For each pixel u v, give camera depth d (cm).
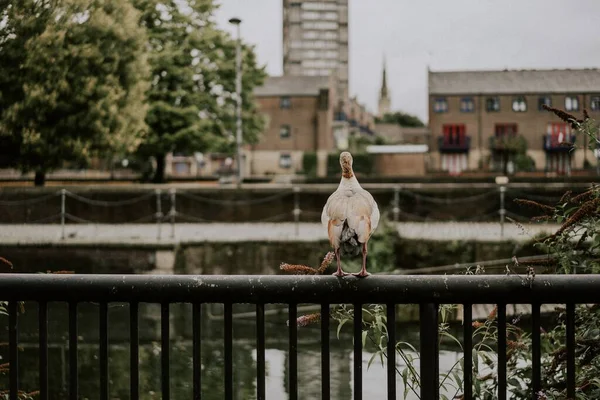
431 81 5038
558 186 1945
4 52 991
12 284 267
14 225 1969
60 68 1160
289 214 2084
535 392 268
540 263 435
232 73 3391
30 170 1311
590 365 390
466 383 268
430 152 4972
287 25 18400
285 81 7212
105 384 272
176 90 3103
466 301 262
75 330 272
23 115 1138
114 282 266
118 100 1477
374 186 2009
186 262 1666
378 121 12638
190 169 6519
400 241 1655
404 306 1123
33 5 961
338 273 262
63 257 1652
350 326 1212
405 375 358
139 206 2061
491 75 4853
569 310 267
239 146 3133
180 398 805
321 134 7000
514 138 3834
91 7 1223
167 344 268
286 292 263
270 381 876
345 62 18300
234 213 2077
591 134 422
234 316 1348
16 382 278
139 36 1530
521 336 468
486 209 1988
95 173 4441
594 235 419
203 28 3125
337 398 788
